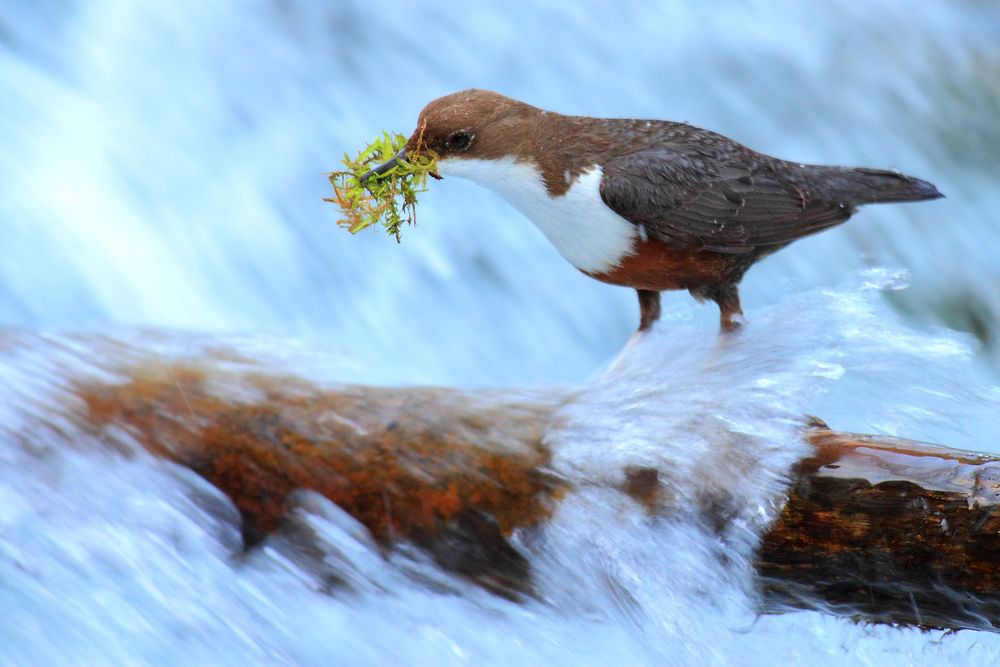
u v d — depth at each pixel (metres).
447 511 6.63
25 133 14.05
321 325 13.31
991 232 15.71
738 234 8.95
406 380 12.55
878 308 9.29
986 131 17.34
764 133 17.25
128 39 15.67
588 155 8.72
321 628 6.74
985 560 6.20
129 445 6.73
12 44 15.07
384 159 8.59
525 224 14.48
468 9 17.70
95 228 13.24
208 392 6.81
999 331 14.45
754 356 8.16
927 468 6.30
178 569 6.76
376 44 16.97
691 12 18.70
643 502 6.64
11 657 6.38
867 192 9.43
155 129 14.80
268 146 15.20
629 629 6.76
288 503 6.66
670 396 7.14
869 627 6.76
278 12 16.73
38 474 6.79
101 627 6.62
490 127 8.52
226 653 6.63
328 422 6.69
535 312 13.73
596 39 18.09
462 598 6.84
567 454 6.69
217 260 13.59
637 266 9.12
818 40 18.78
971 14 19.73
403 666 6.65
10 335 7.20
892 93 17.91
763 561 6.60
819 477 6.48
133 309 12.77
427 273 13.92
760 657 6.73
